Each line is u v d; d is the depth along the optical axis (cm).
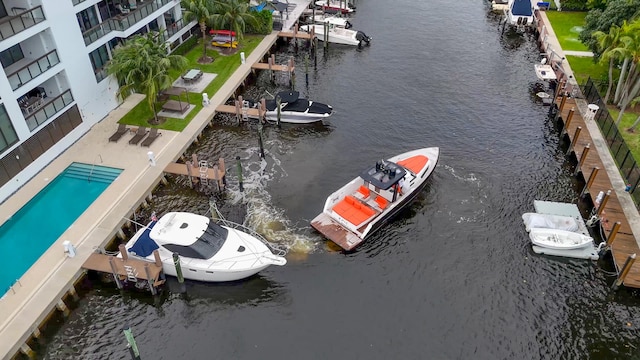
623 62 4272
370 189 3381
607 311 2811
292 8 6400
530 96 4825
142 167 3562
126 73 3738
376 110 4559
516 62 5450
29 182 3412
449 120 4434
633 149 3903
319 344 2620
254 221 3309
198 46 5362
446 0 7094
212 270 2822
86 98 3859
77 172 3522
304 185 3653
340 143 4119
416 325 2717
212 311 2783
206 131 4191
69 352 2561
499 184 3697
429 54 5588
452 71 5247
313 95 4791
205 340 2638
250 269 2839
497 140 4184
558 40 5653
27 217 3152
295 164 3872
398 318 2752
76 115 3791
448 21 6431
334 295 2869
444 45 5800
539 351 2605
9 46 3080
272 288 2903
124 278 2842
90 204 3253
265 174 3753
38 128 3422
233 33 5372
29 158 3406
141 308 2789
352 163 3891
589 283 2961
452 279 2975
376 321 2734
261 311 2781
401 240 3225
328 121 4388
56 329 2664
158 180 3509
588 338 2672
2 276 2767
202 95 4391
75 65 3681
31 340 2570
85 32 3747
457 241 3225
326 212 3256
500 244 3203
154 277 2773
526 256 3128
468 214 3431
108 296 2833
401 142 4138
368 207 3281
